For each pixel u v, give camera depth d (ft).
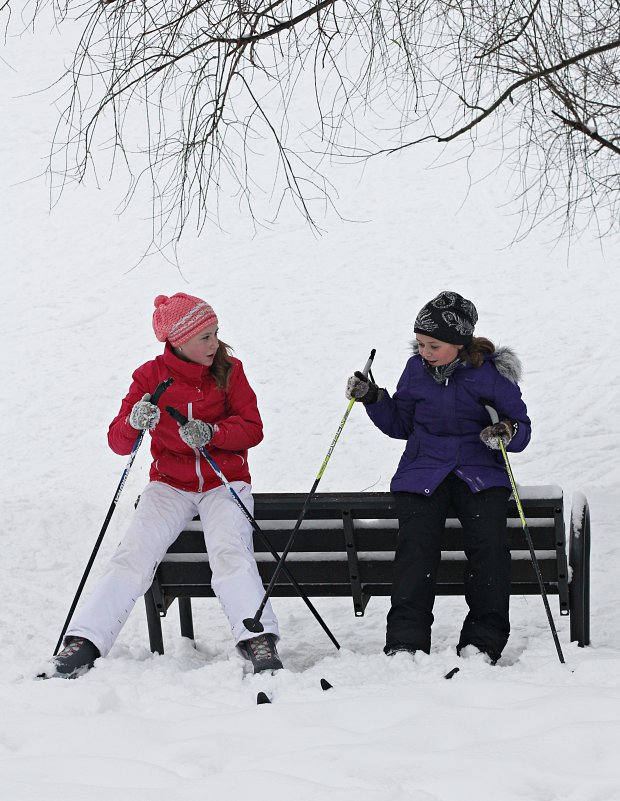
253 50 28.12
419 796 13.34
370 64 31.27
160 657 21.93
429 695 17.42
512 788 13.51
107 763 15.05
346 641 26.66
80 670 20.68
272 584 21.49
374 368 58.08
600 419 47.80
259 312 68.69
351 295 70.79
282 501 22.98
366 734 15.75
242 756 15.39
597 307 65.16
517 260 75.15
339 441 47.57
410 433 24.39
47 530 36.73
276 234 83.92
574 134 33.22
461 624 27.48
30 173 97.91
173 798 13.67
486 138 99.96
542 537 22.49
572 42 30.22
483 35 30.12
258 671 20.35
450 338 22.72
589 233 78.95
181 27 27.61
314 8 26.99
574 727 15.10
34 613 29.40
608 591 29.01
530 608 28.45
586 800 13.17
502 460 23.07
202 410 23.94
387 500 22.52
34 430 52.65
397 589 21.79
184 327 23.54
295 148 102.12
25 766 15.14
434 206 87.35
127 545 22.35
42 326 68.80
